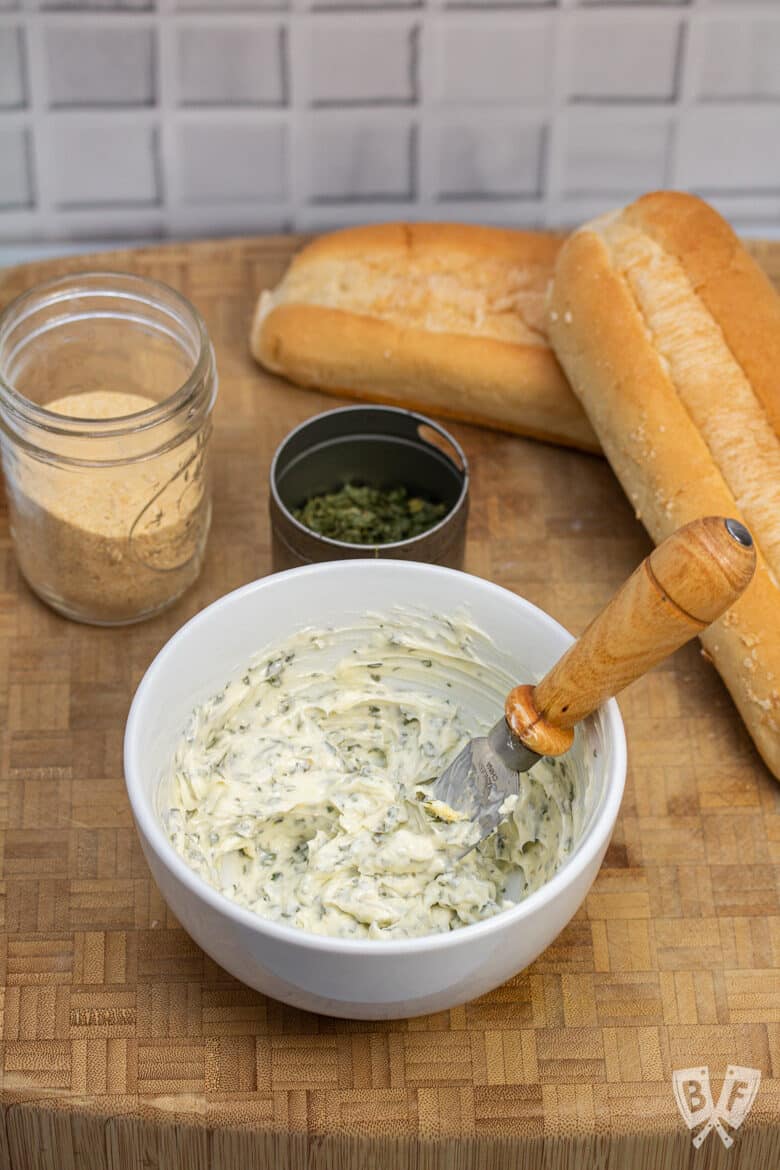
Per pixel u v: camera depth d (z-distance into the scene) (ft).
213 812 2.58
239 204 3.45
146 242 3.49
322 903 2.52
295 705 2.70
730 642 2.70
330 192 3.45
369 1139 2.45
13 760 2.72
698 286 2.88
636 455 2.83
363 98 3.31
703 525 2.26
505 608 2.59
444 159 3.41
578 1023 2.52
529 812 2.59
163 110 3.30
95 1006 2.52
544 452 3.07
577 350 2.91
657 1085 2.48
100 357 2.97
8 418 2.70
